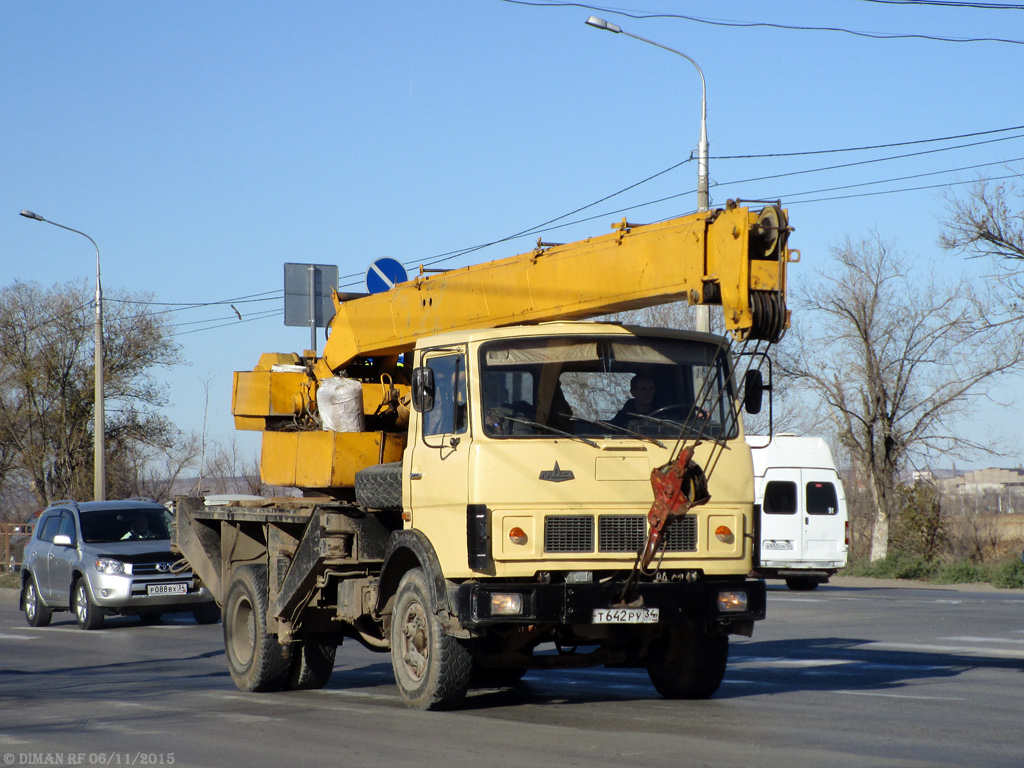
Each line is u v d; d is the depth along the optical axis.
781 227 8.39
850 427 37.31
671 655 10.27
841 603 22.45
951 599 23.56
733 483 9.45
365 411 12.11
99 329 34.84
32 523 46.59
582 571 9.07
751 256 8.55
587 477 9.10
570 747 7.82
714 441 9.44
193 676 13.79
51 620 23.70
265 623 11.61
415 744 8.12
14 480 54.28
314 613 11.43
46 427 51.31
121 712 10.50
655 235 9.21
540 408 9.25
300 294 20.41
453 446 9.28
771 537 27.02
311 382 13.03
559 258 10.09
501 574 8.92
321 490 11.88
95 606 21.12
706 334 9.88
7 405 52.09
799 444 27.52
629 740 8.05
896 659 13.50
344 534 10.55
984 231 34.47
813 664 13.03
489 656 9.77
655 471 9.06
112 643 18.62
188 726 9.44
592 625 9.45
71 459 50.94
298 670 11.80
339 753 7.88
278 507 11.94
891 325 37.00
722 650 10.09
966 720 8.87
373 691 11.63
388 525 10.70
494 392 9.22
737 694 10.55
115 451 51.59
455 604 9.07
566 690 11.22
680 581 9.23
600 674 12.91
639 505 9.19
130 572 21.06
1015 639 15.66
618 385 9.46
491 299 10.69
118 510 23.00
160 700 11.36
